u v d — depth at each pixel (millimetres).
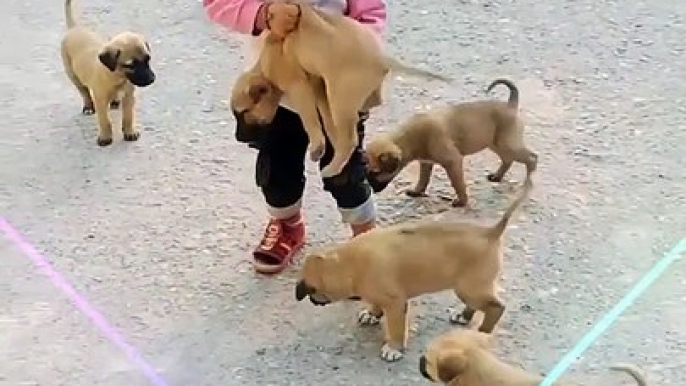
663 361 2551
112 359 2639
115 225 3068
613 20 3902
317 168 3230
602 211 3029
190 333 2709
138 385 2566
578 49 3754
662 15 3918
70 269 2918
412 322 2693
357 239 2537
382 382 2545
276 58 2375
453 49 3787
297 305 2779
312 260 2551
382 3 2553
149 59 3303
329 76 2312
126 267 2920
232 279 2871
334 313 2746
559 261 2861
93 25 3982
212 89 3639
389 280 2502
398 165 2875
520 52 3756
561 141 3316
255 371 2594
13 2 4176
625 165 3205
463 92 3553
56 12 4105
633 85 3555
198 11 4062
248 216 3090
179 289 2844
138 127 3469
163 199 3166
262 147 2748
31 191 3215
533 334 2645
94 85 3312
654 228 2961
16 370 2613
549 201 3072
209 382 2570
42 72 3771
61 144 3420
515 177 3176
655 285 2773
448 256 2508
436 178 3205
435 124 2939
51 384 2574
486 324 2594
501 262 2576
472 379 2238
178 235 3025
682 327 2643
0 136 3461
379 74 2342
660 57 3689
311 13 2324
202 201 3152
